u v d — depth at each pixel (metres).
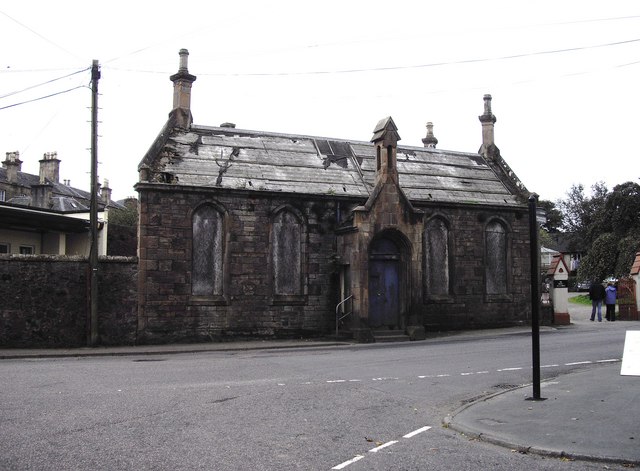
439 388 12.40
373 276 23.91
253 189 23.19
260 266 23.23
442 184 27.69
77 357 18.47
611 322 28.75
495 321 27.08
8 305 20.25
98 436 8.27
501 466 7.23
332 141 27.78
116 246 32.38
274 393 11.61
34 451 7.53
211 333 22.36
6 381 12.66
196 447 7.80
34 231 29.03
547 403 10.46
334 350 19.61
